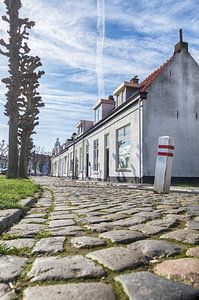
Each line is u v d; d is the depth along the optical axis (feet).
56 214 15.12
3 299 5.08
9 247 8.34
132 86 63.21
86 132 97.25
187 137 55.47
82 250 8.09
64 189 38.09
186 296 5.14
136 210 16.12
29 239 9.46
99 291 5.37
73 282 5.81
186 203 20.15
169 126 54.54
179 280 5.82
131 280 5.80
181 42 57.72
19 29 57.31
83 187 43.75
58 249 8.15
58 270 6.42
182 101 56.03
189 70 57.36
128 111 59.82
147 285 5.56
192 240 8.89
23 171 68.13
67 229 10.87
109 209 16.89
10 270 6.50
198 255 7.43
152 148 53.16
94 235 9.91
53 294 5.26
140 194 29.43
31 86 73.10
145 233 10.05
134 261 6.98
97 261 7.04
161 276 6.04
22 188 29.81
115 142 67.31
